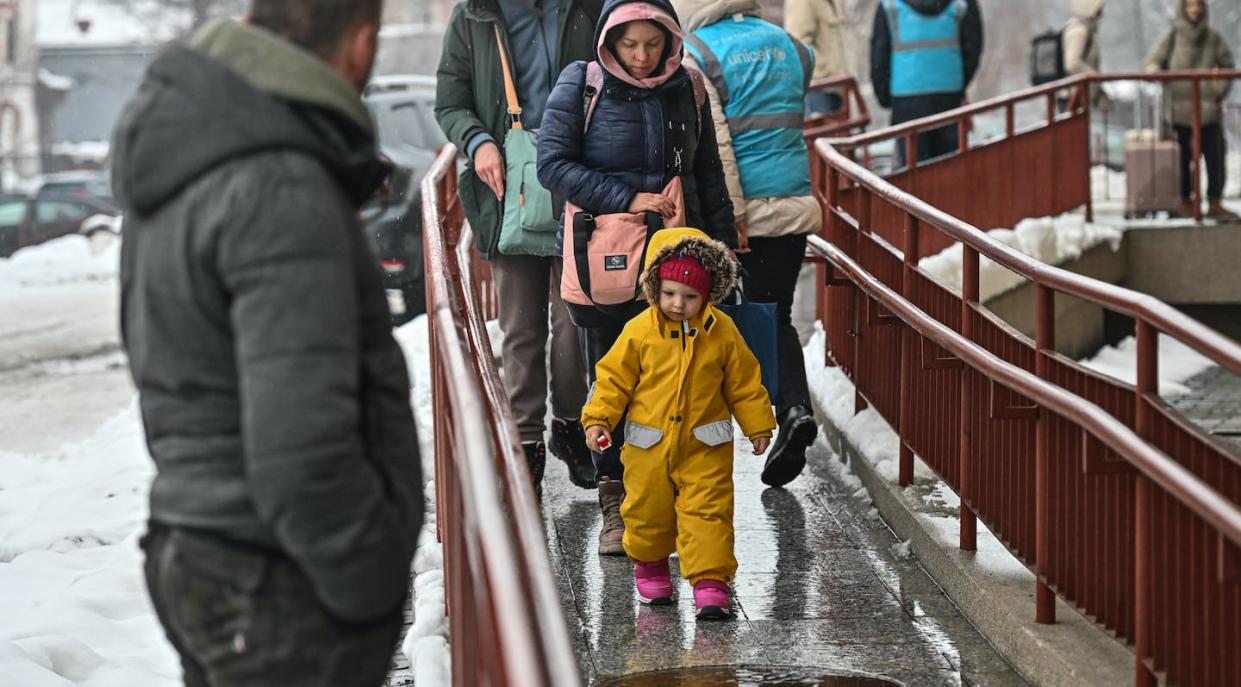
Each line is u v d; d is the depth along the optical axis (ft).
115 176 13.82
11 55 437.58
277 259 12.88
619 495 34.06
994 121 180.96
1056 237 70.79
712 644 28.19
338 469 12.79
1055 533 26.02
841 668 26.89
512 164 34.76
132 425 57.88
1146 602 22.30
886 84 76.13
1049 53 92.89
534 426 36.60
